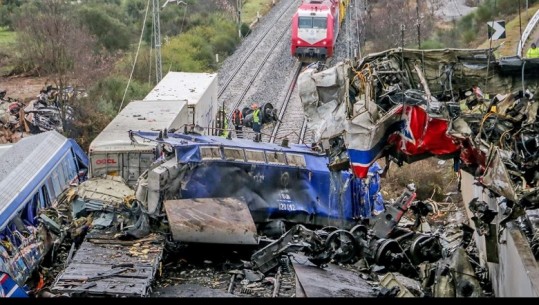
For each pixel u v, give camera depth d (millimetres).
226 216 34594
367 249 34438
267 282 32750
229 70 81500
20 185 36688
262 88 74562
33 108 61781
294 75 79250
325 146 35062
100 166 40188
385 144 32844
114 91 69500
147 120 45562
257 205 37875
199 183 36781
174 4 105562
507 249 30688
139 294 28812
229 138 40500
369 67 34031
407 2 88375
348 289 29125
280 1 123688
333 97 34875
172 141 38750
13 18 97000
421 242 35219
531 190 30328
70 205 37594
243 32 99500
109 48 88625
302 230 34469
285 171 38469
